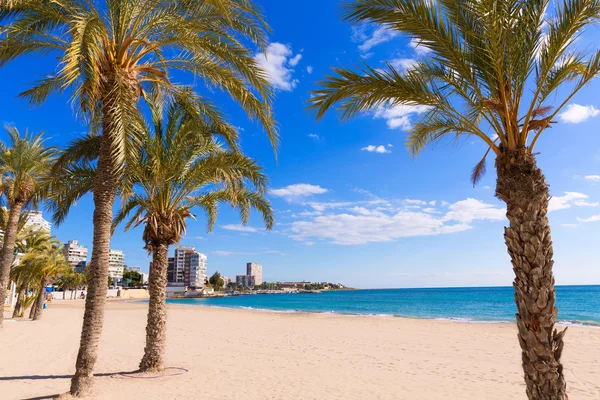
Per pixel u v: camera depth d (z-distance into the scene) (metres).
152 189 9.90
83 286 85.81
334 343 16.14
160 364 9.82
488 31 4.50
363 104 5.52
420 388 8.66
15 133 17.17
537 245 4.36
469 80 4.89
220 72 7.63
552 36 4.61
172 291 156.62
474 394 8.17
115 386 8.25
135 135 7.23
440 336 18.12
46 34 7.07
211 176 9.96
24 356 12.05
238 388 8.46
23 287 28.91
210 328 22.38
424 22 4.71
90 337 7.08
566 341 15.45
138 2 7.13
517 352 13.58
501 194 4.70
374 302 73.50
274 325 24.14
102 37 6.68
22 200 17.97
